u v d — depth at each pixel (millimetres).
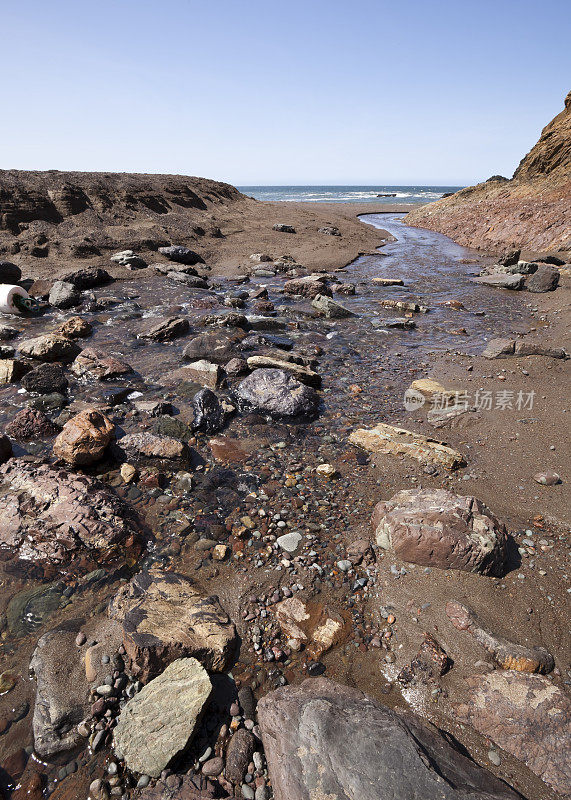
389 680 3377
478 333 11859
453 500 4586
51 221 19297
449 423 7168
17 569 4152
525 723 2979
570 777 2713
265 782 2705
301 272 18984
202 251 21594
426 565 4297
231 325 11539
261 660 3520
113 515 4656
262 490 5453
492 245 25594
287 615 3871
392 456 6199
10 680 3254
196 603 3809
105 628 3592
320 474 5773
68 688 3162
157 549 4504
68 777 2730
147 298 14164
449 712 3137
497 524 4438
